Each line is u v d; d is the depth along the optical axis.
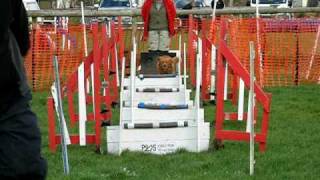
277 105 5.98
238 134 4.04
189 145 4.03
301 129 4.78
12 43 1.39
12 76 1.37
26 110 1.42
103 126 4.73
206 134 4.03
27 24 1.47
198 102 4.12
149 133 3.99
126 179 3.33
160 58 7.16
